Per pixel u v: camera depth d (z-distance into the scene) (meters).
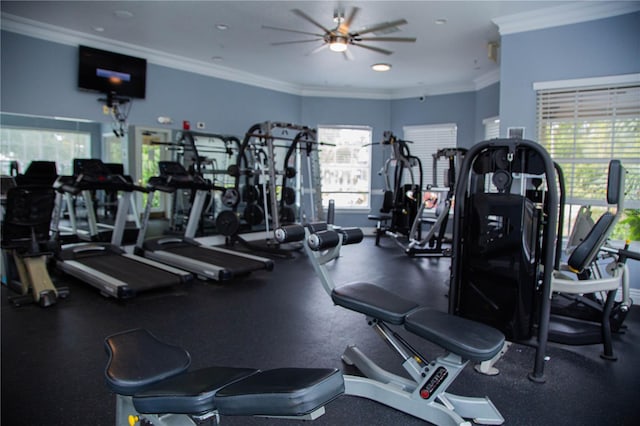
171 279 4.09
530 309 2.55
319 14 4.37
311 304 3.92
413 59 5.96
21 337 3.05
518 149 2.55
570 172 4.19
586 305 3.01
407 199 6.81
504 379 2.53
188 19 4.58
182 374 1.36
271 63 6.34
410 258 6.12
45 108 5.00
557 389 2.42
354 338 3.13
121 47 5.50
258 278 4.86
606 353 2.82
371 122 8.30
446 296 4.26
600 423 2.10
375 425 2.05
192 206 5.98
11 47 4.70
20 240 3.95
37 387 2.36
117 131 5.65
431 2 3.99
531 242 2.52
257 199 6.94
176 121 6.23
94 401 2.22
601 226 2.56
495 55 5.20
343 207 8.41
